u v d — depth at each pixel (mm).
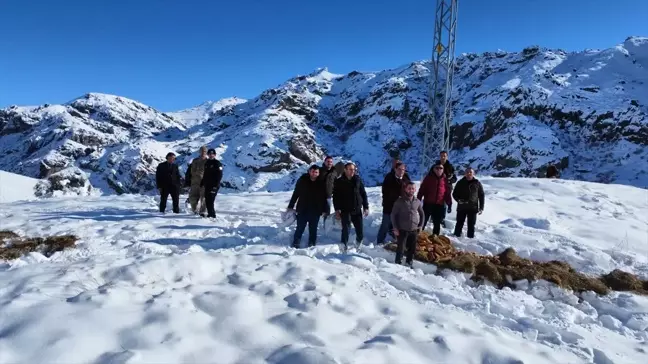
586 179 65188
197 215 11812
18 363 3420
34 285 4840
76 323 3990
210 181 11344
